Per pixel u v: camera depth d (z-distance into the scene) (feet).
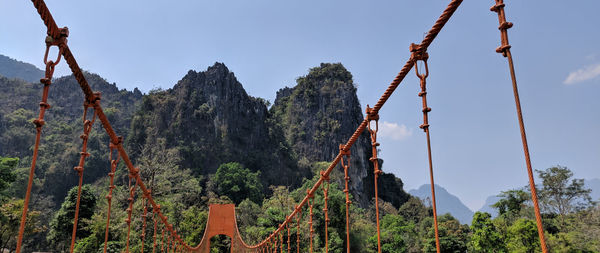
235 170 290.97
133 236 118.11
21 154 365.81
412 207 362.94
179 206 155.43
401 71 20.47
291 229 149.38
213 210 132.46
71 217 151.12
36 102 478.59
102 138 410.31
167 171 178.70
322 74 502.79
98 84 579.89
